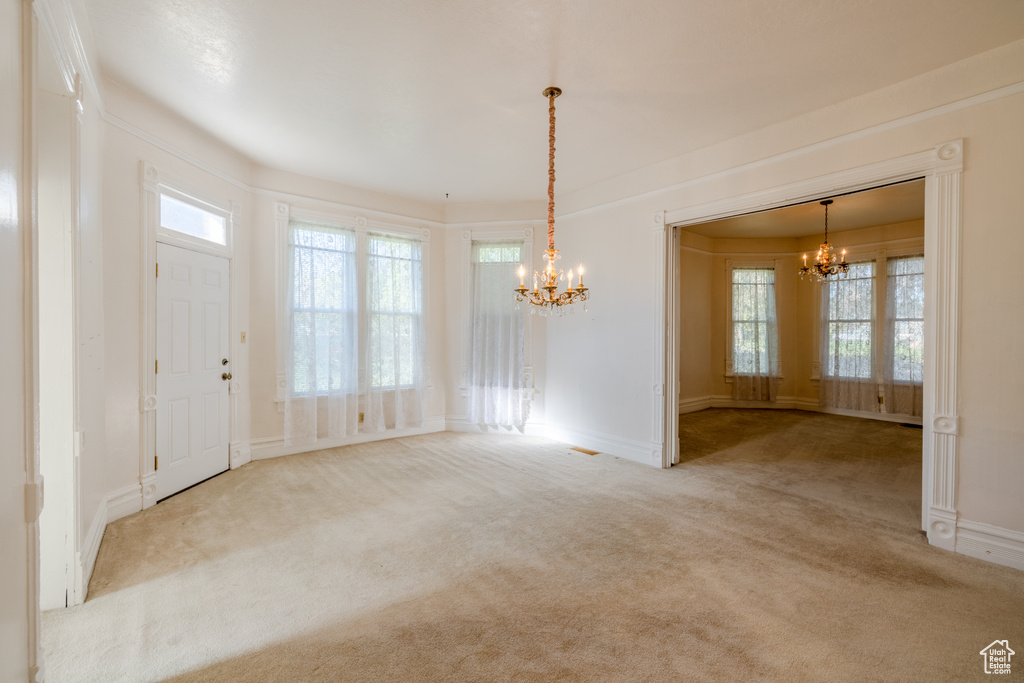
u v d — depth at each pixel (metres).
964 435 2.72
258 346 4.61
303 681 1.71
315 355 4.94
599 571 2.51
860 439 5.61
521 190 5.39
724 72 2.93
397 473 4.25
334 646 1.91
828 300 7.35
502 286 5.86
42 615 2.10
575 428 5.37
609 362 4.97
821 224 6.81
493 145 4.10
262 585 2.37
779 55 2.74
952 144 2.75
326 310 5.03
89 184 2.67
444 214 6.00
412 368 5.75
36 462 1.42
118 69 2.95
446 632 2.00
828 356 7.36
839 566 2.56
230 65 2.91
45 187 2.18
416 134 3.89
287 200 4.77
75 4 2.25
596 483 3.97
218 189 4.10
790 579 2.43
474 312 5.92
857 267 7.08
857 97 3.19
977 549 2.67
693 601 2.23
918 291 6.49
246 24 2.51
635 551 2.73
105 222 3.02
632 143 4.02
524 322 5.80
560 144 4.07
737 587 2.35
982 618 2.10
